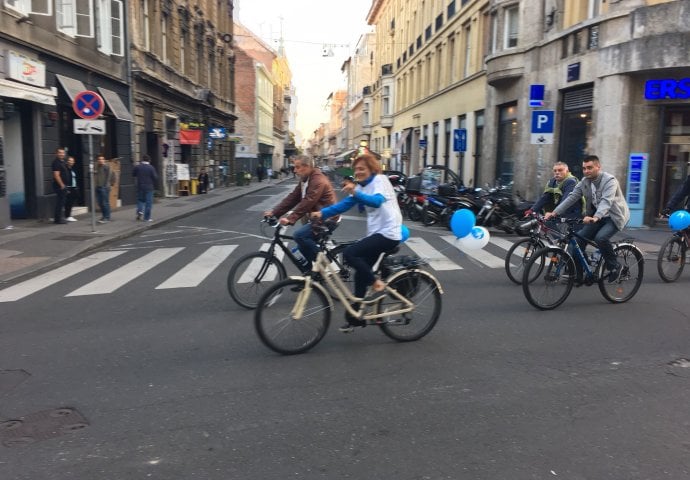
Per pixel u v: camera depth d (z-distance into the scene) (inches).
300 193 254.7
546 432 138.0
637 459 125.4
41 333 216.2
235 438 134.9
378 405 153.5
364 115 2709.2
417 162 1528.1
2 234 464.1
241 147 1734.7
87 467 122.0
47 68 567.8
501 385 167.3
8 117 510.9
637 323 232.4
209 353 194.7
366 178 194.4
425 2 1391.5
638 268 269.3
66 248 403.9
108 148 735.7
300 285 193.6
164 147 971.9
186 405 153.3
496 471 120.3
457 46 1085.1
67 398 157.8
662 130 540.1
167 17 991.6
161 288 291.4
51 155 579.2
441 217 552.4
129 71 784.3
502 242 467.5
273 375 175.0
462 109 1051.3
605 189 255.0
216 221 634.2
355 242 211.2
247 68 2241.6
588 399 157.6
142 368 180.5
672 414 148.4
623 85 543.5
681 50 495.2
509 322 232.4
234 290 251.4
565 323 231.8
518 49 745.6
